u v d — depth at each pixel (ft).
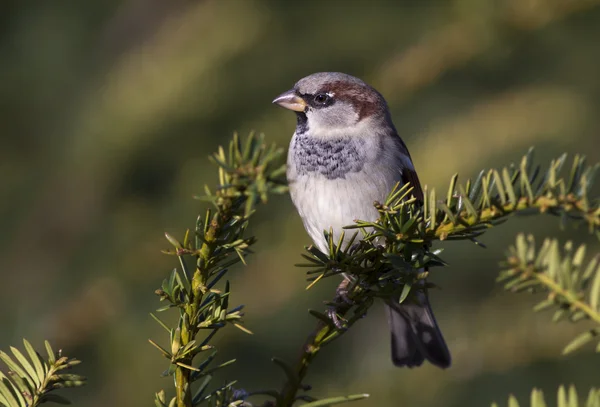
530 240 11.11
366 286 14.78
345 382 27.43
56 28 33.73
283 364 13.32
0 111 32.22
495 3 31.09
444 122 30.37
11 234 30.35
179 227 28.63
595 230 11.61
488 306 28.32
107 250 28.71
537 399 10.32
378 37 31.81
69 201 30.37
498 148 29.09
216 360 27.04
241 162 10.84
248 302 27.45
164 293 12.34
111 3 34.24
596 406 10.15
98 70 33.32
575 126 29.37
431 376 26.73
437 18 31.96
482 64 31.07
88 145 30.58
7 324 27.84
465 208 13.06
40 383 12.32
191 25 32.60
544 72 31.22
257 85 30.99
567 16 30.83
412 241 13.61
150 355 26.25
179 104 30.55
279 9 32.55
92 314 27.17
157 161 30.14
